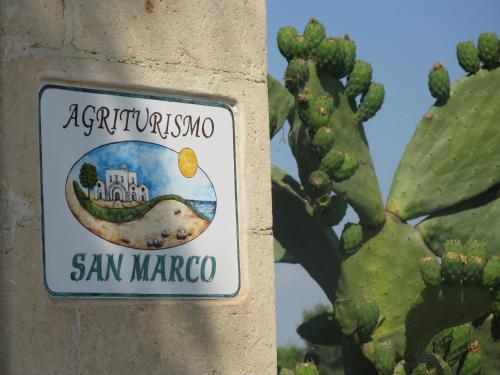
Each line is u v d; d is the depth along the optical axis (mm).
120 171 4082
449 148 7965
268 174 4484
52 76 3971
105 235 4012
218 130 4379
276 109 6887
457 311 6309
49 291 3867
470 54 8078
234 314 4297
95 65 4078
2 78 3859
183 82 4301
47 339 3838
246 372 4301
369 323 7258
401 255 7664
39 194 3883
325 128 6953
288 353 15047
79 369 3896
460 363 7746
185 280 4188
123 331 4004
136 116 4164
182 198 4227
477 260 6168
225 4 4457
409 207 7805
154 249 4121
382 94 7566
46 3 3990
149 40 4230
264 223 4441
